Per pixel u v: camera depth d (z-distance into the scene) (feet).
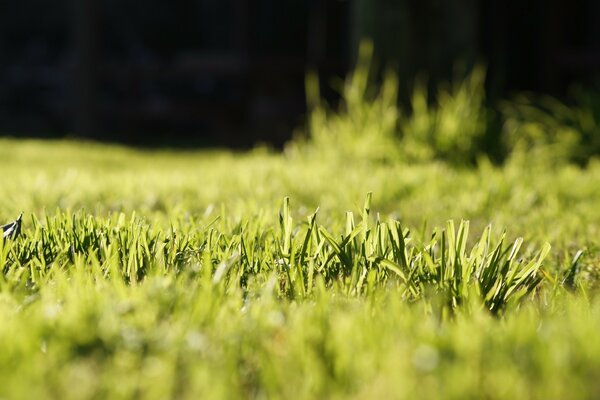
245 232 11.46
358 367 5.62
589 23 54.24
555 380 5.26
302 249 9.96
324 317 7.00
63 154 38.24
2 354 5.68
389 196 19.63
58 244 10.46
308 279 9.09
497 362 5.71
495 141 30.01
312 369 5.63
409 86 32.09
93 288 7.97
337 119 31.27
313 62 59.21
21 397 4.81
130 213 16.16
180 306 7.22
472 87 31.76
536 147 31.55
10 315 6.96
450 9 32.01
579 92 35.32
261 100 60.59
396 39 32.07
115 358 5.83
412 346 6.12
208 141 65.00
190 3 77.20
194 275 8.95
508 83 51.55
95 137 64.69
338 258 10.12
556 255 12.70
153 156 42.09
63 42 79.36
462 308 8.30
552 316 8.24
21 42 78.69
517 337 6.28
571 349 5.88
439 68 32.09
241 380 5.91
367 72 32.22
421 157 28.89
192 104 63.41
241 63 60.80
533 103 45.83
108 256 9.70
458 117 30.25
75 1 64.85
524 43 51.62
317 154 29.55
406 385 5.11
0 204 16.39
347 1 63.31
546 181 22.59
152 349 6.03
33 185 19.27
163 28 77.25
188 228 12.14
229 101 64.44
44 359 5.79
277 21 73.00
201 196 18.76
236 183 20.95
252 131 59.62
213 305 7.18
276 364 5.83
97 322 6.40
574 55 48.73
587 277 11.26
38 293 8.14
